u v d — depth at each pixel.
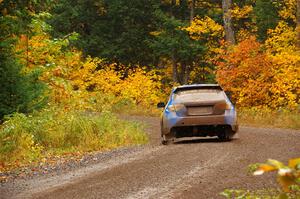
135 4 48.41
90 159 13.40
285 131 19.12
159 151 13.69
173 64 46.34
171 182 9.09
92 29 49.28
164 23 45.25
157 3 48.31
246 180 8.87
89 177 10.34
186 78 47.28
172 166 10.85
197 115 15.20
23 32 18.30
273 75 28.88
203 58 47.09
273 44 36.06
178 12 50.03
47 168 12.27
